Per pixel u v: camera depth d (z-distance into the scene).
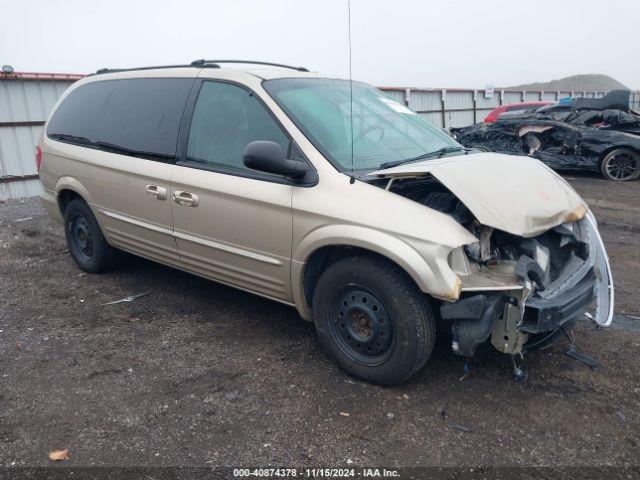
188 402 3.12
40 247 6.38
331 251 3.43
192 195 3.88
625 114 11.73
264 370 3.47
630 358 3.61
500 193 3.12
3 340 3.91
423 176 3.20
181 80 4.22
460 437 2.80
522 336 3.00
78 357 3.66
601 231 7.20
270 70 4.01
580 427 2.89
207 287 4.96
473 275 2.97
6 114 11.42
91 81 5.11
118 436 2.82
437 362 3.55
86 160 4.77
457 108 26.98
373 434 2.83
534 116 12.86
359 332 3.27
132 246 4.64
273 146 3.16
